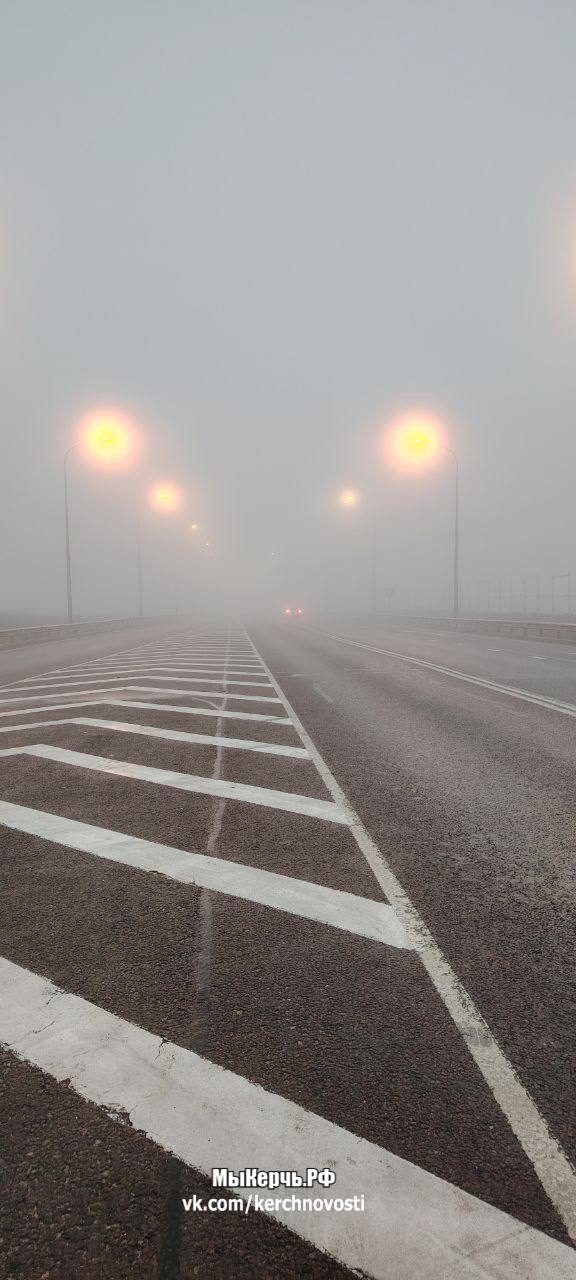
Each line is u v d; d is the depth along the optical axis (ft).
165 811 13.83
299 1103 5.43
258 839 12.09
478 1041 6.28
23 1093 5.56
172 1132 5.13
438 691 34.35
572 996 7.07
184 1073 5.79
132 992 7.11
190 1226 4.37
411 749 20.01
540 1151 4.91
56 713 27.40
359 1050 6.13
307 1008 6.80
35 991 7.14
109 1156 4.91
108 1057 6.02
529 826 12.79
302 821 13.12
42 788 15.70
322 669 47.52
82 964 7.72
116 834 12.40
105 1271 4.06
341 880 10.21
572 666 48.62
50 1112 5.34
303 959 7.81
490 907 9.27
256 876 10.38
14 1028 6.47
